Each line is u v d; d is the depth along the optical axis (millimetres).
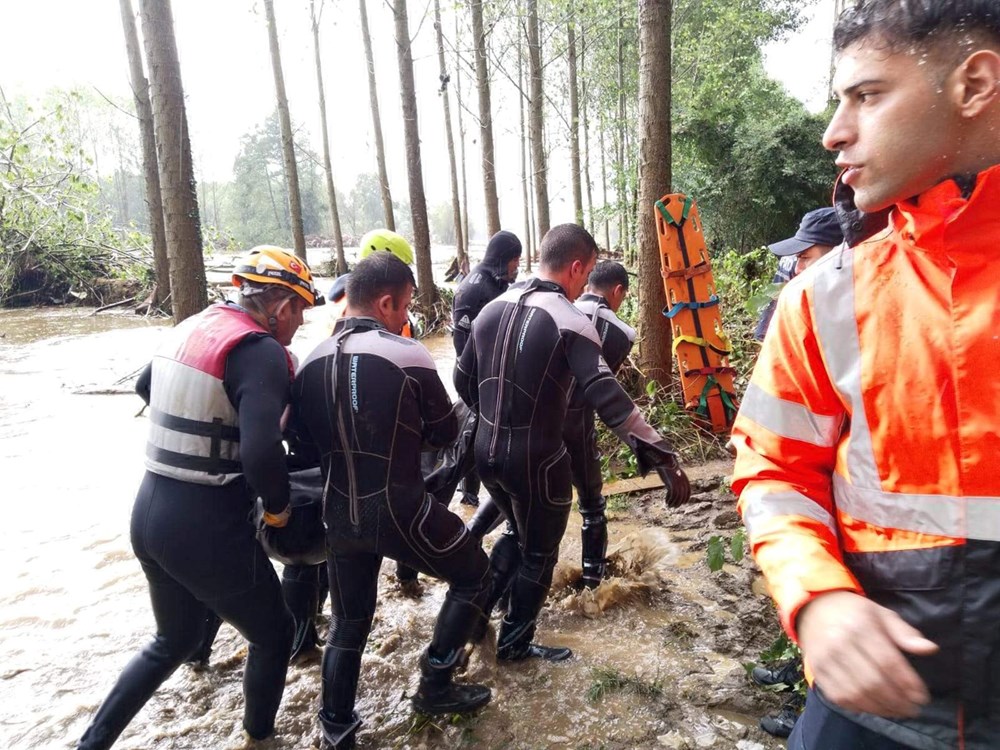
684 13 17203
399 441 2459
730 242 14523
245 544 2420
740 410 1289
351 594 2572
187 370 2322
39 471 6031
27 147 16125
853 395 1089
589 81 20703
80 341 13555
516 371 2822
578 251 2996
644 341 6035
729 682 2826
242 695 2998
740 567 3783
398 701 2885
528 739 2605
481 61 14125
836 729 1158
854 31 1025
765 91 17609
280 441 2287
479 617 2709
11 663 3312
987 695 1001
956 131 957
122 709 2443
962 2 916
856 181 1045
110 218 19859
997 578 975
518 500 2891
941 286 998
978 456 975
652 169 5805
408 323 4059
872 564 1092
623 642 3180
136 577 4145
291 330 2537
